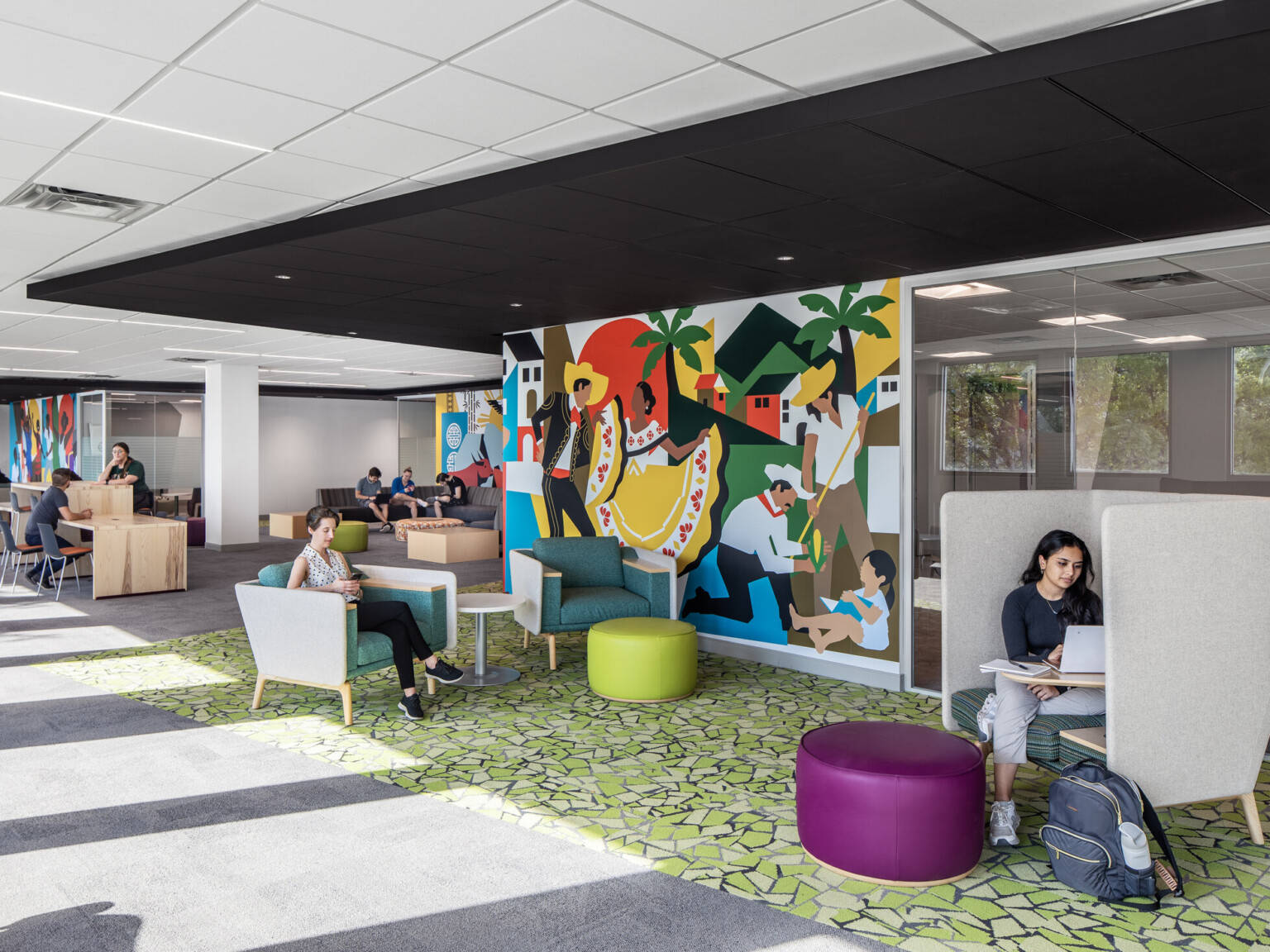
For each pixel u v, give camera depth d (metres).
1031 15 2.78
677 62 3.13
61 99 3.47
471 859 3.37
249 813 3.80
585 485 8.10
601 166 3.89
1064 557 3.87
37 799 3.95
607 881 3.20
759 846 3.51
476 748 4.71
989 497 4.25
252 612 5.33
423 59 3.11
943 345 5.81
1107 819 3.11
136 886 3.13
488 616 8.63
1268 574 3.45
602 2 2.69
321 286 6.48
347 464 20.78
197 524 14.55
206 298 6.98
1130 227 4.66
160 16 2.78
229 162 4.21
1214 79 2.80
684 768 4.42
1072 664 3.57
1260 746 3.53
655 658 5.59
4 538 10.64
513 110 3.56
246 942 2.75
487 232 4.91
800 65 3.16
